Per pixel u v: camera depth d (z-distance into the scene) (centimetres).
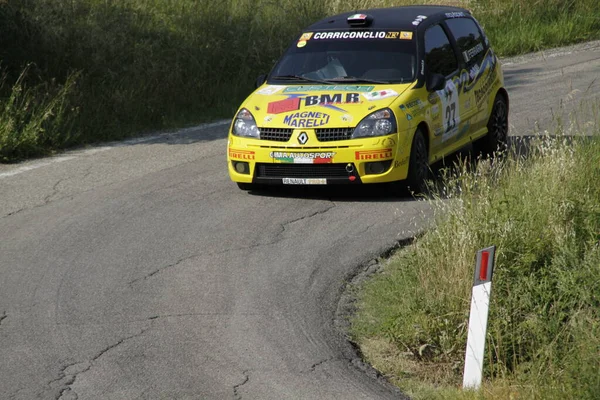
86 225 3431
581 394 2020
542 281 2622
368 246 3164
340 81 3888
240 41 6738
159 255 3089
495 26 8612
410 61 3916
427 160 3834
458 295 2508
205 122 5619
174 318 2559
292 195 3841
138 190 3953
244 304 2666
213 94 6062
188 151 4766
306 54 4075
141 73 5934
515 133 4941
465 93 4181
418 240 3038
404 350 2419
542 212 2944
